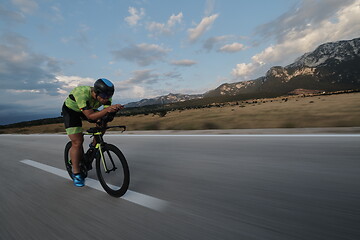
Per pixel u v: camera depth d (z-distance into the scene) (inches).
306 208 63.2
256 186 82.9
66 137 343.3
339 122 262.1
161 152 161.8
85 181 108.2
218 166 113.9
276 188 79.4
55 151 216.4
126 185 78.6
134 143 216.7
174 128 405.4
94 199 83.4
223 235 53.0
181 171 111.0
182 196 79.3
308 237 49.6
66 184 105.7
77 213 72.1
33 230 63.1
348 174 86.7
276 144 150.6
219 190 82.1
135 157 152.7
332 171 91.4
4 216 74.3
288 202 67.9
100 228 61.1
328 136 158.6
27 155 207.8
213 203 71.4
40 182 112.8
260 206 66.8
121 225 61.7
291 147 138.5
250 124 338.3
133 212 69.2
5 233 62.7
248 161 117.6
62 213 73.1
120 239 54.8
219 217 62.0
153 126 450.0
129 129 464.4
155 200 77.4
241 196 75.2
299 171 95.0
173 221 61.6
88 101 87.2
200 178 97.8
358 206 62.0
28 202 85.7
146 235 55.5
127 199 80.4
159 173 111.0
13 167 157.8
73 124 96.3
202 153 146.3
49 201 85.0
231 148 152.2
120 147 201.6
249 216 61.2
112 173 85.2
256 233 52.8
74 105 94.2
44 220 69.1
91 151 97.9
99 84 82.1
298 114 381.7
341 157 108.9
